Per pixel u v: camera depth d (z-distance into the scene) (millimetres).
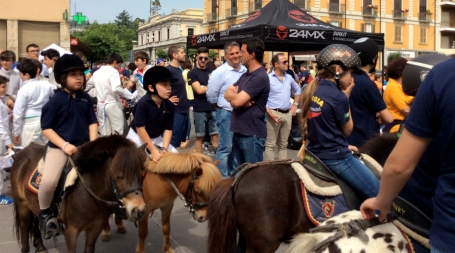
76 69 3760
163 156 4113
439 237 1885
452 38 52156
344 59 3086
